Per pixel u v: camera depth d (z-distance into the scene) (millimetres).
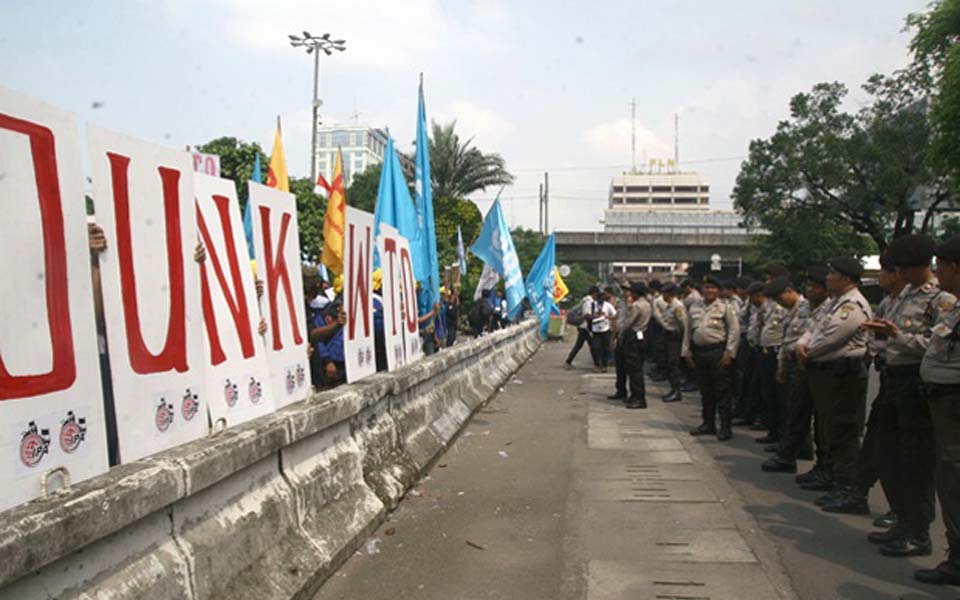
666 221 72938
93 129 3051
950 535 4543
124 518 2779
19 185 2590
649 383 15984
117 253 3164
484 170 38844
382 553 5090
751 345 10195
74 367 2803
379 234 7090
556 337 31375
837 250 39469
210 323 3980
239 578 3660
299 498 4547
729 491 6820
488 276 17750
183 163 3691
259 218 4672
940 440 4551
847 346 6238
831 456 6414
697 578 4680
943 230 40312
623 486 6973
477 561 4965
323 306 7391
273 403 4641
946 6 21406
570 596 4410
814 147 34312
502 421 10695
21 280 2576
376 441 6312
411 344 8195
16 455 2508
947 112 18594
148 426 3297
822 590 4496
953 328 4406
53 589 2518
